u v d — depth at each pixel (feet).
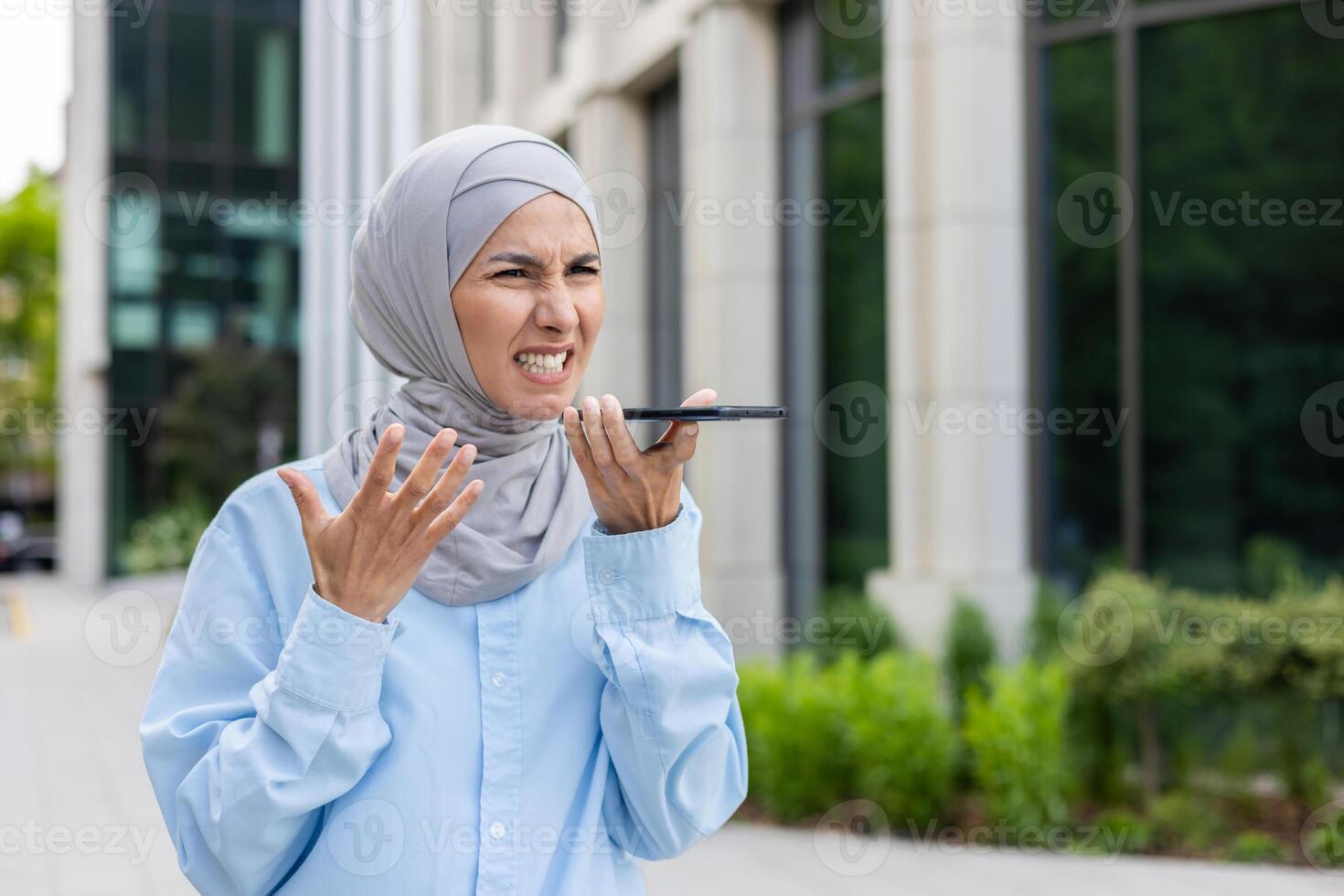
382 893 4.48
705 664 4.67
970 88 21.91
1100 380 21.68
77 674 36.83
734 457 28.50
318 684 4.24
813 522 27.89
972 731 18.19
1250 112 20.38
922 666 19.72
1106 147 21.63
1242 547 20.35
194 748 4.56
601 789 4.75
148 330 67.31
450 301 4.69
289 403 68.74
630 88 33.96
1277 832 17.76
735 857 16.97
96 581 69.87
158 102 67.41
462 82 39.63
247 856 4.32
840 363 26.99
